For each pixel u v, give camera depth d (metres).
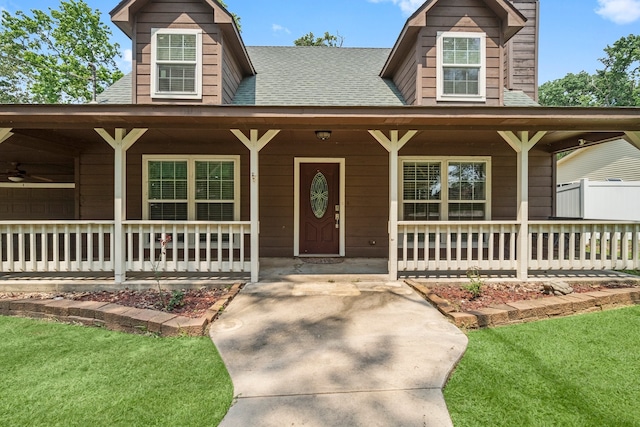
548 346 3.04
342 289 4.71
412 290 4.66
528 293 4.50
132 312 3.57
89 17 23.00
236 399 2.23
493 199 7.18
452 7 6.18
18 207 8.76
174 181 6.98
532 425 2.01
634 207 10.36
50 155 8.11
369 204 7.22
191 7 6.04
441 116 4.39
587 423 2.04
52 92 22.41
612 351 2.95
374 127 4.86
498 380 2.49
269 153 7.16
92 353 2.91
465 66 6.15
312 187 7.26
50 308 3.76
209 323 3.48
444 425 1.99
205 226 5.12
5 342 3.16
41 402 2.23
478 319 3.46
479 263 5.08
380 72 7.78
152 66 6.01
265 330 3.35
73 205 8.81
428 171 7.18
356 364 2.67
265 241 7.18
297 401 2.21
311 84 7.37
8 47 22.11
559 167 20.02
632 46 32.41
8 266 4.80
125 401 2.23
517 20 5.98
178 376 2.53
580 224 5.11
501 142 6.82
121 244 4.84
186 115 4.33
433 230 5.20
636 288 4.61
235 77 6.91
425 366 2.64
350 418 2.04
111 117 4.42
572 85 35.91
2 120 4.52
